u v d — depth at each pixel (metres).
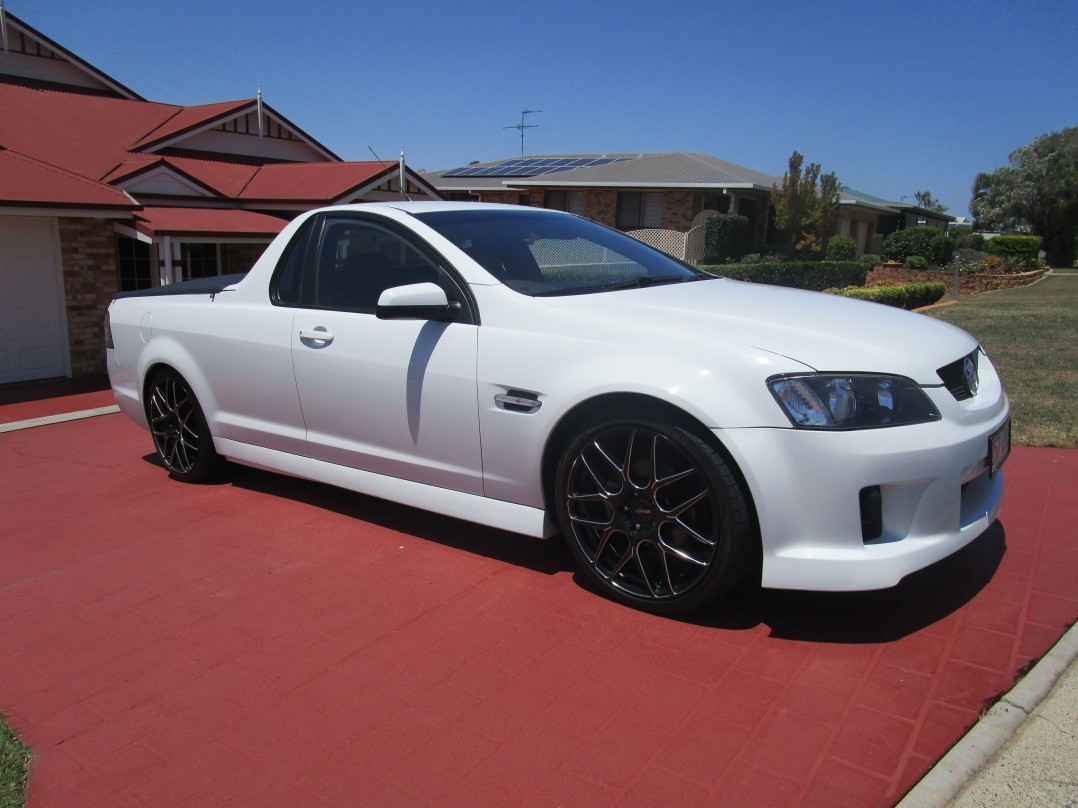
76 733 2.72
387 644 3.19
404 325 3.91
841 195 33.78
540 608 3.44
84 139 15.12
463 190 31.98
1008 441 3.56
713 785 2.36
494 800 2.34
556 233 4.39
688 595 3.19
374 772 2.48
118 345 5.50
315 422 4.37
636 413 3.21
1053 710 2.63
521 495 3.63
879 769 2.40
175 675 3.04
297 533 4.37
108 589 3.79
